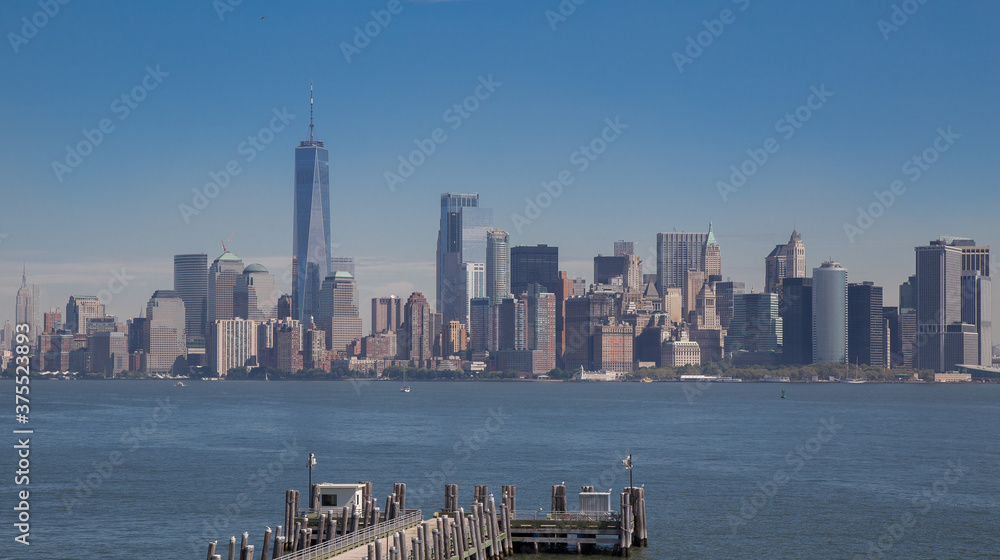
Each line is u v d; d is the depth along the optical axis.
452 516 102.19
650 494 151.50
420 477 170.38
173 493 152.25
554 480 167.00
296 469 181.38
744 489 156.75
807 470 181.12
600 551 107.94
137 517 132.88
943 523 130.12
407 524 99.69
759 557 111.75
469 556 95.00
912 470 181.50
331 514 94.69
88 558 110.69
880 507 141.00
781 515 134.25
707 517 132.75
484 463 190.75
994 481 167.00
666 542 117.62
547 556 105.81
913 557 113.31
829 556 113.00
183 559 109.88
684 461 195.62
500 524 105.44
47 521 130.00
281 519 131.75
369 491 105.06
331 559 85.19
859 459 199.75
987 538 122.19
